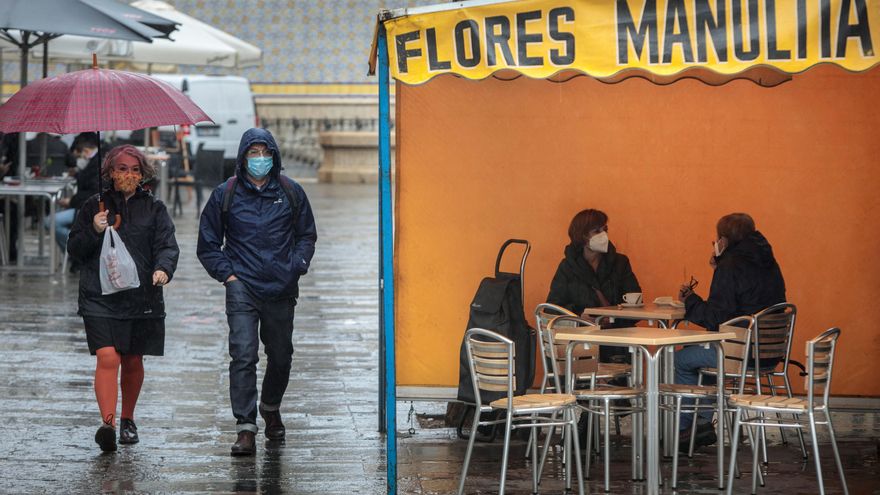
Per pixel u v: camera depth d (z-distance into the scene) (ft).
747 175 46.24
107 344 38.32
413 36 32.04
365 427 42.83
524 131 45.55
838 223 45.65
